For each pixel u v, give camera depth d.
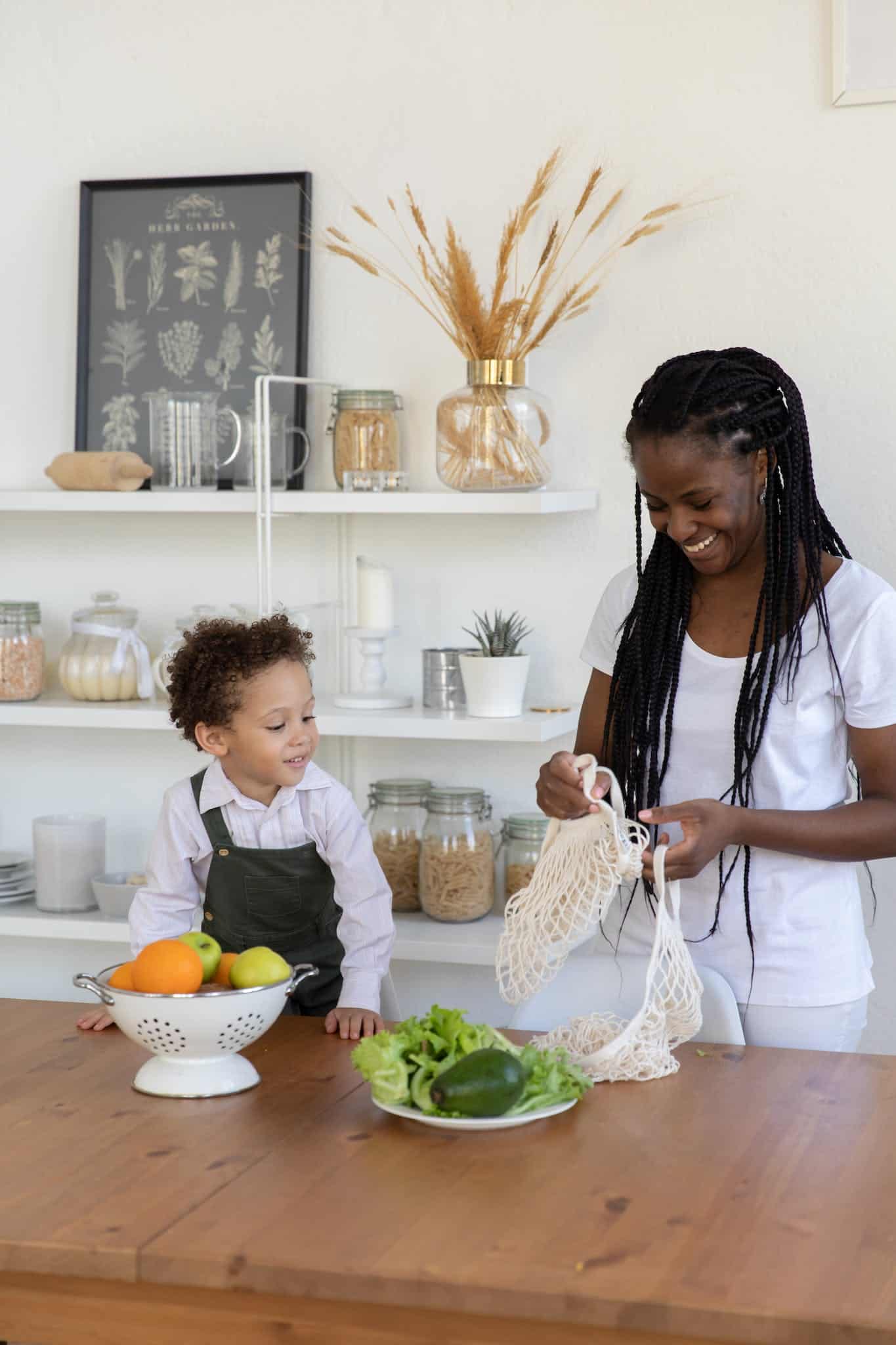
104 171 2.78
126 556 2.86
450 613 2.69
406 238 2.63
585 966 1.78
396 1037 1.43
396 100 2.61
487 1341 1.10
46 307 2.84
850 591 1.67
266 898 2.03
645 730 1.75
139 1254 1.13
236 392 2.72
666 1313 1.04
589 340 2.54
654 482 1.65
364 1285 1.09
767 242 2.44
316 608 2.70
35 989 2.94
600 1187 1.24
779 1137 1.35
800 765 1.69
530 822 2.55
